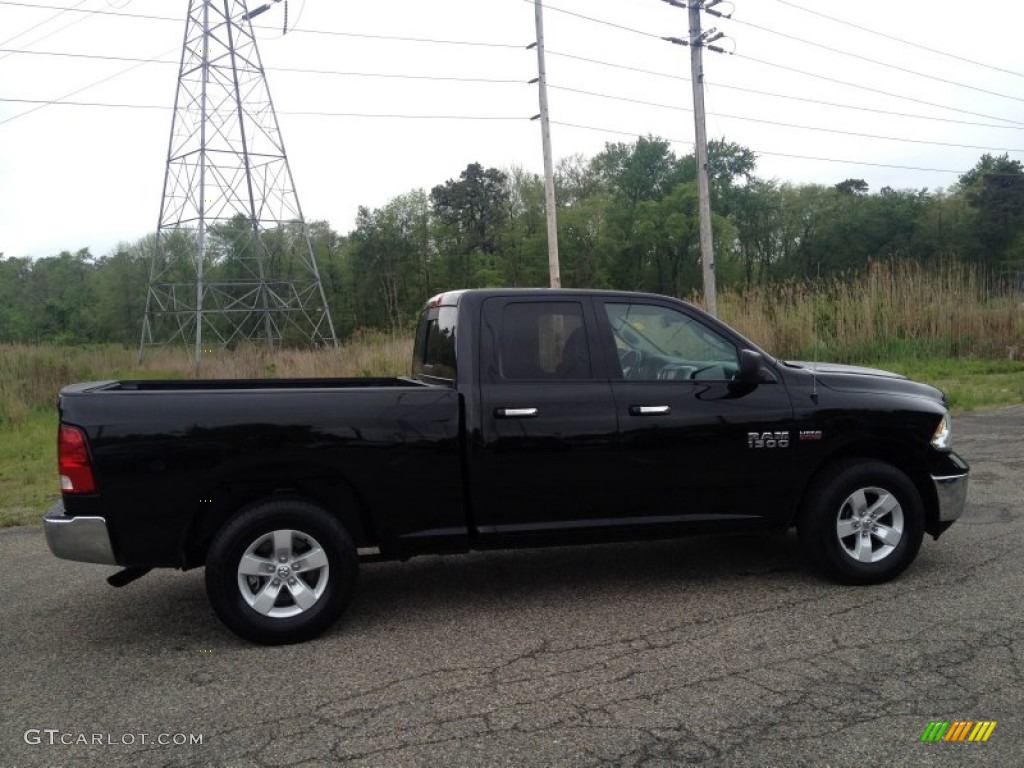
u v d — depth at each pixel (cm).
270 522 464
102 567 633
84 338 6850
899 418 539
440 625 491
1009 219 7031
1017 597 504
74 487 447
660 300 540
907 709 369
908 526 535
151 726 375
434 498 490
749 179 7719
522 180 7362
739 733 352
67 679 430
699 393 522
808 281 2086
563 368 514
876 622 471
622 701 385
